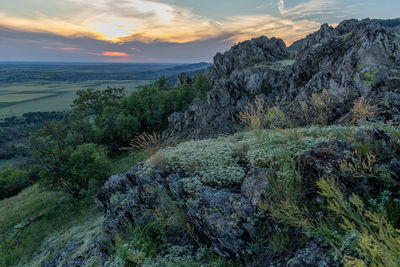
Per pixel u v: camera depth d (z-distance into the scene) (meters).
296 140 4.84
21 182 39.81
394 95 7.27
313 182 3.75
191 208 4.62
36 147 21.42
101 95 56.81
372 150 3.73
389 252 1.76
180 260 4.24
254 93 27.23
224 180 4.98
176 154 6.31
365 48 10.36
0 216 25.36
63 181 22.66
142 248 4.76
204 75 60.16
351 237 2.43
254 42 54.97
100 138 41.53
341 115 9.84
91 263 6.57
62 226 16.52
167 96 52.34
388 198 2.87
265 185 4.02
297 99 13.37
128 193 6.53
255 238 3.70
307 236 3.07
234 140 7.48
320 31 29.97
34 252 14.02
